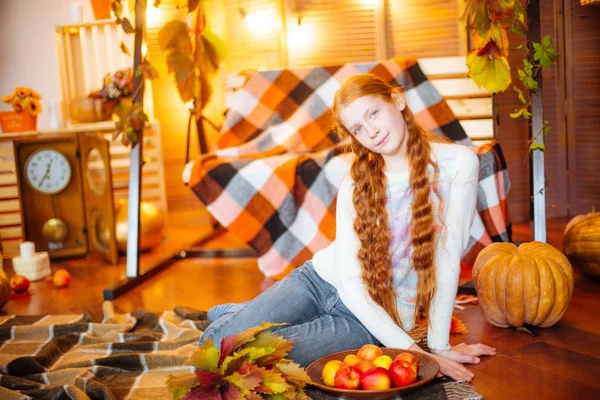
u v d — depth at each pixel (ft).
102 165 13.66
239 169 10.73
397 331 6.08
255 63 14.84
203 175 10.78
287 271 10.58
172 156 15.40
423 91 11.69
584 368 6.30
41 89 14.83
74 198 13.39
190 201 15.74
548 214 13.79
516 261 7.50
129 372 6.96
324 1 14.42
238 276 11.13
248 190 10.68
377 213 6.18
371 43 14.44
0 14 14.61
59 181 13.25
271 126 12.26
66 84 14.48
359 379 5.42
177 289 10.51
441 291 6.29
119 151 13.99
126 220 13.11
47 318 9.16
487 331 7.58
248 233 10.73
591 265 9.26
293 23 14.47
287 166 10.67
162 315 8.93
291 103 12.40
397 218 6.28
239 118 12.37
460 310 8.46
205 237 13.99
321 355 6.22
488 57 9.47
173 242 14.11
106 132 14.05
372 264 6.18
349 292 6.23
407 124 6.21
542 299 7.30
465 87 11.84
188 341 7.66
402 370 5.39
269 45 14.61
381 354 5.86
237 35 14.97
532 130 9.47
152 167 14.17
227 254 12.62
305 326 6.34
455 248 6.25
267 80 12.60
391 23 14.30
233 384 5.01
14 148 13.16
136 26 11.09
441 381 5.97
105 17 14.21
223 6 14.94
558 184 13.75
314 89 12.35
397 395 5.37
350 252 6.31
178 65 12.60
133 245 10.96
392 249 6.33
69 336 7.98
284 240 10.66
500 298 7.51
